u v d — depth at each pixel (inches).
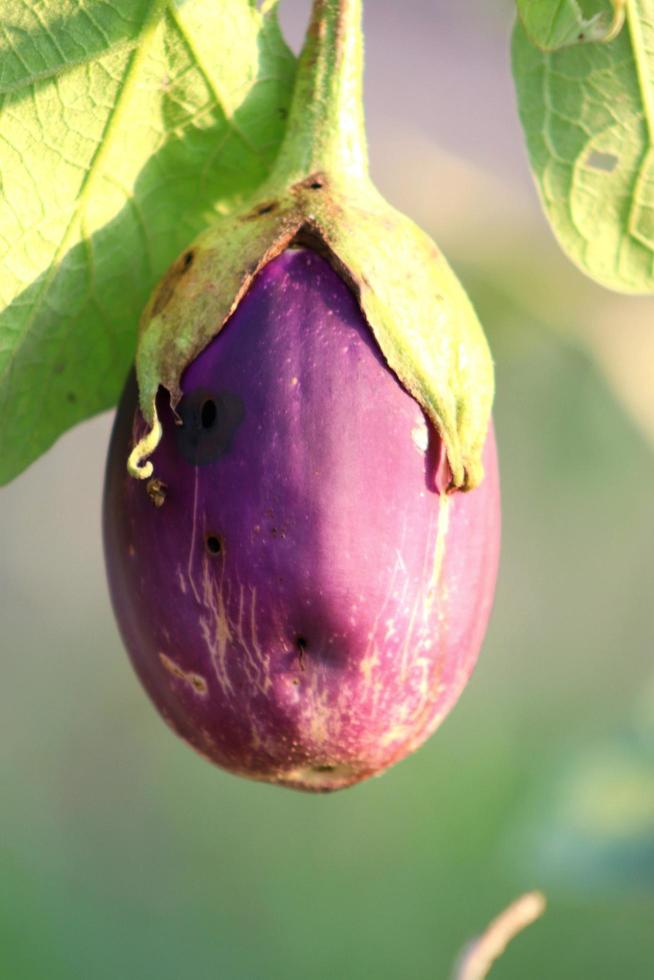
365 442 23.5
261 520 23.5
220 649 23.7
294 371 23.6
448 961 51.9
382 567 23.5
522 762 56.4
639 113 25.3
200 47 24.4
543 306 32.8
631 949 50.1
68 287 25.0
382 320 23.6
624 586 59.1
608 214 25.7
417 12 42.6
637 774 33.5
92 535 61.8
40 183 24.6
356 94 24.4
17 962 49.1
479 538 24.1
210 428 23.6
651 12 24.9
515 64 25.4
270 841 56.3
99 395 25.5
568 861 33.0
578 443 44.1
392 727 24.0
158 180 24.9
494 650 60.2
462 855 53.7
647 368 32.6
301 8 44.5
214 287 23.8
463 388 23.7
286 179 24.3
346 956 52.7
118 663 61.2
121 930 53.6
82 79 24.4
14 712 58.9
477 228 32.8
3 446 25.4
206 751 24.3
